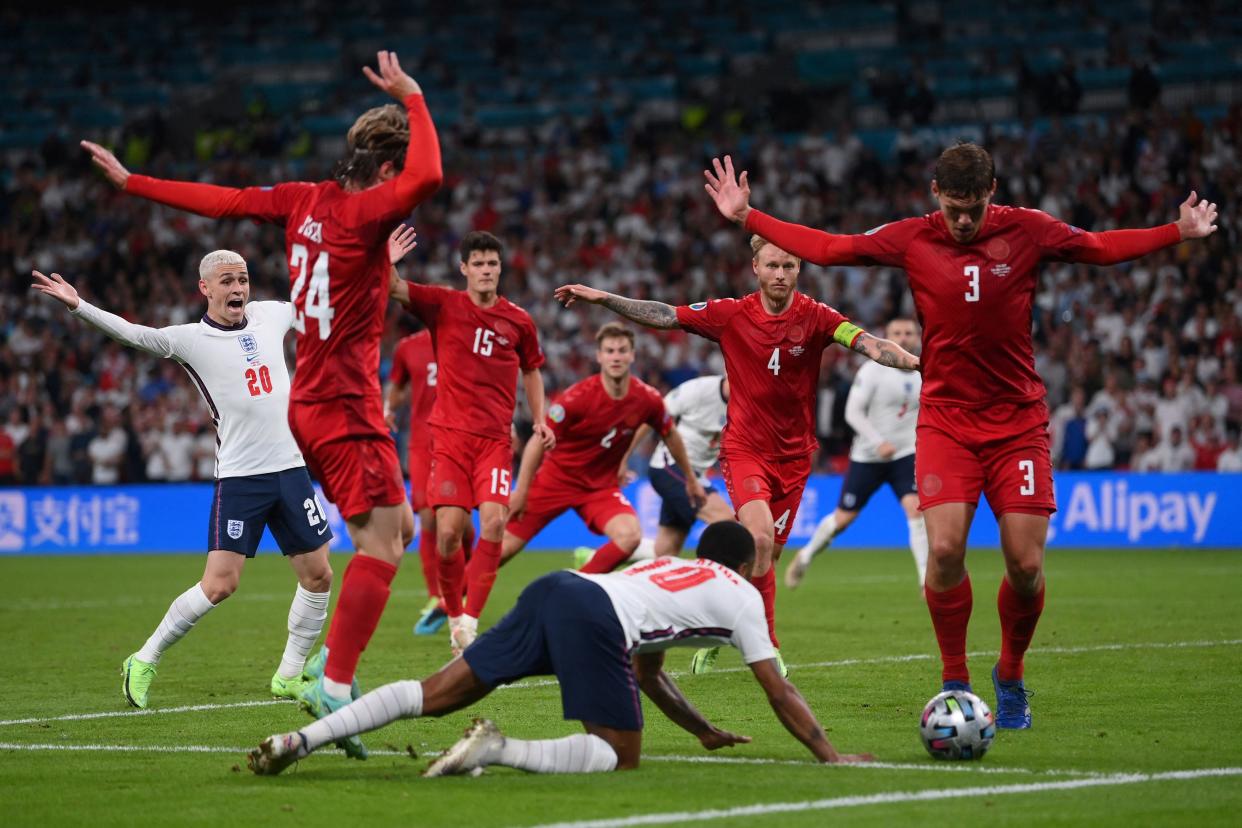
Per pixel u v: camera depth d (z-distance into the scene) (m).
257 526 28.36
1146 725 25.11
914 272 24.19
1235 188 90.19
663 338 89.69
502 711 27.36
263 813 18.52
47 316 102.62
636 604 20.62
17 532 86.81
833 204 100.19
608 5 132.88
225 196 23.25
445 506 36.44
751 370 30.53
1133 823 17.62
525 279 98.62
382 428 23.27
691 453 43.28
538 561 74.12
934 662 34.28
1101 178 95.00
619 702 20.73
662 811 18.28
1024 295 23.83
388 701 20.48
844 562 70.56
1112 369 77.44
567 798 19.11
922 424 24.77
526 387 38.03
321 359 22.81
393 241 31.38
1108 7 116.94
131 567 72.31
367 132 22.80
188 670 34.41
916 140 104.94
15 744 24.31
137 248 106.81
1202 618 43.19
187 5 144.25
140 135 120.69
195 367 28.11
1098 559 68.12
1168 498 75.50
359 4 139.38
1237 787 19.81
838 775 20.69
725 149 108.00
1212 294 82.75
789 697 21.20
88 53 139.88
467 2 136.62
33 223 111.69
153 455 86.62
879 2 124.25
